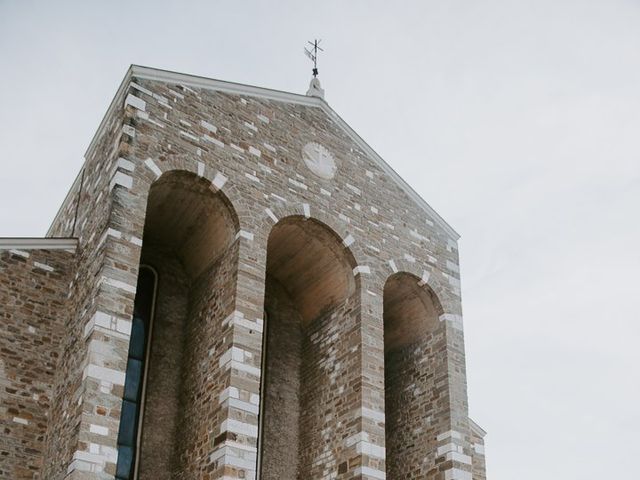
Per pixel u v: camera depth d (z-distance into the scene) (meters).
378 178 25.94
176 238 23.52
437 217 27.05
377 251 24.52
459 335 25.34
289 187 23.19
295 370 24.83
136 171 20.06
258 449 23.05
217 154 21.95
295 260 24.89
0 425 18.80
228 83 23.17
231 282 20.94
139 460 20.98
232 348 19.75
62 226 25.69
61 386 19.06
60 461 17.38
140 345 22.62
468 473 23.17
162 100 21.52
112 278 18.41
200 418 20.31
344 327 23.61
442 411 24.00
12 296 20.25
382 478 21.03
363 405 21.70
